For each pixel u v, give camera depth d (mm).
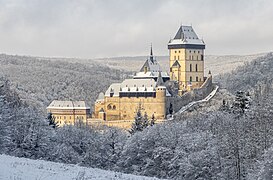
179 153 91375
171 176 91500
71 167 44125
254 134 84312
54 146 99375
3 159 44750
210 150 84938
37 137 94375
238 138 78875
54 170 39844
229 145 79438
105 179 37406
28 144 93125
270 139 82125
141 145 101562
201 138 92812
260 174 63969
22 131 94438
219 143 85375
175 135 101000
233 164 79062
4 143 86062
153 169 96250
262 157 75500
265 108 97688
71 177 36531
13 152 87688
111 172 43688
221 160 81312
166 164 94750
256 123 91625
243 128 89750
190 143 93500
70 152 101438
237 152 77250
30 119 97688
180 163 86312
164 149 96000
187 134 97375
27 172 36906
